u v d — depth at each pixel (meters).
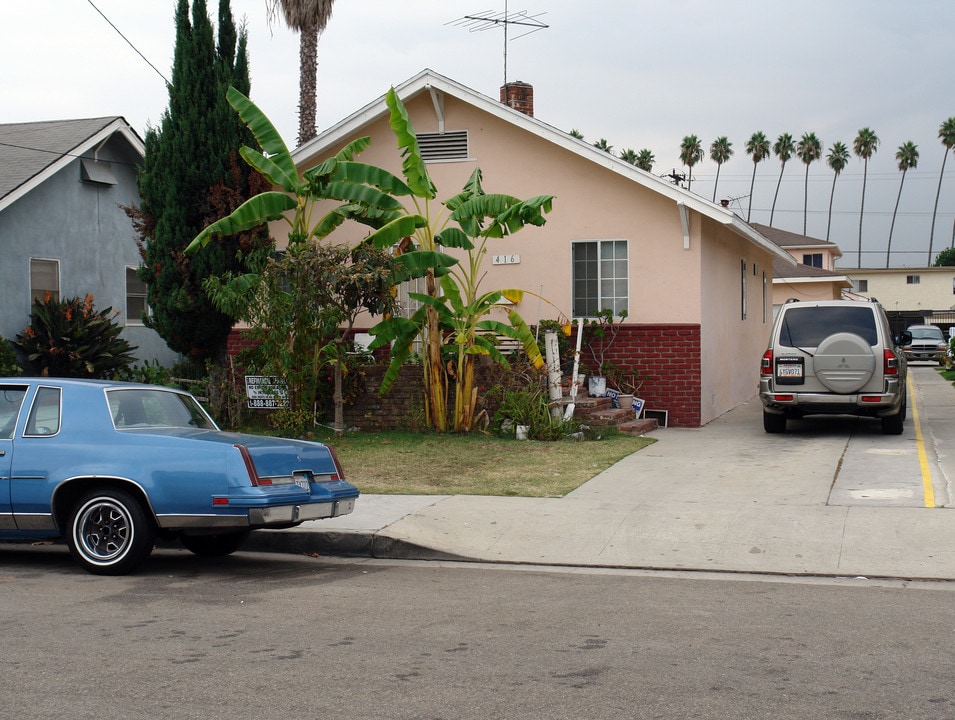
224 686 5.21
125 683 5.27
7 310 20.95
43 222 21.92
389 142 19.06
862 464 12.55
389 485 11.74
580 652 5.80
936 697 4.96
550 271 18.38
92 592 7.56
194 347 17.84
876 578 7.89
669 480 11.81
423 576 8.23
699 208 17.03
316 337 15.17
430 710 4.82
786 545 8.80
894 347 15.49
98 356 20.78
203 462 7.93
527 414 15.60
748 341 23.38
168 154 17.30
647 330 17.78
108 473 8.06
